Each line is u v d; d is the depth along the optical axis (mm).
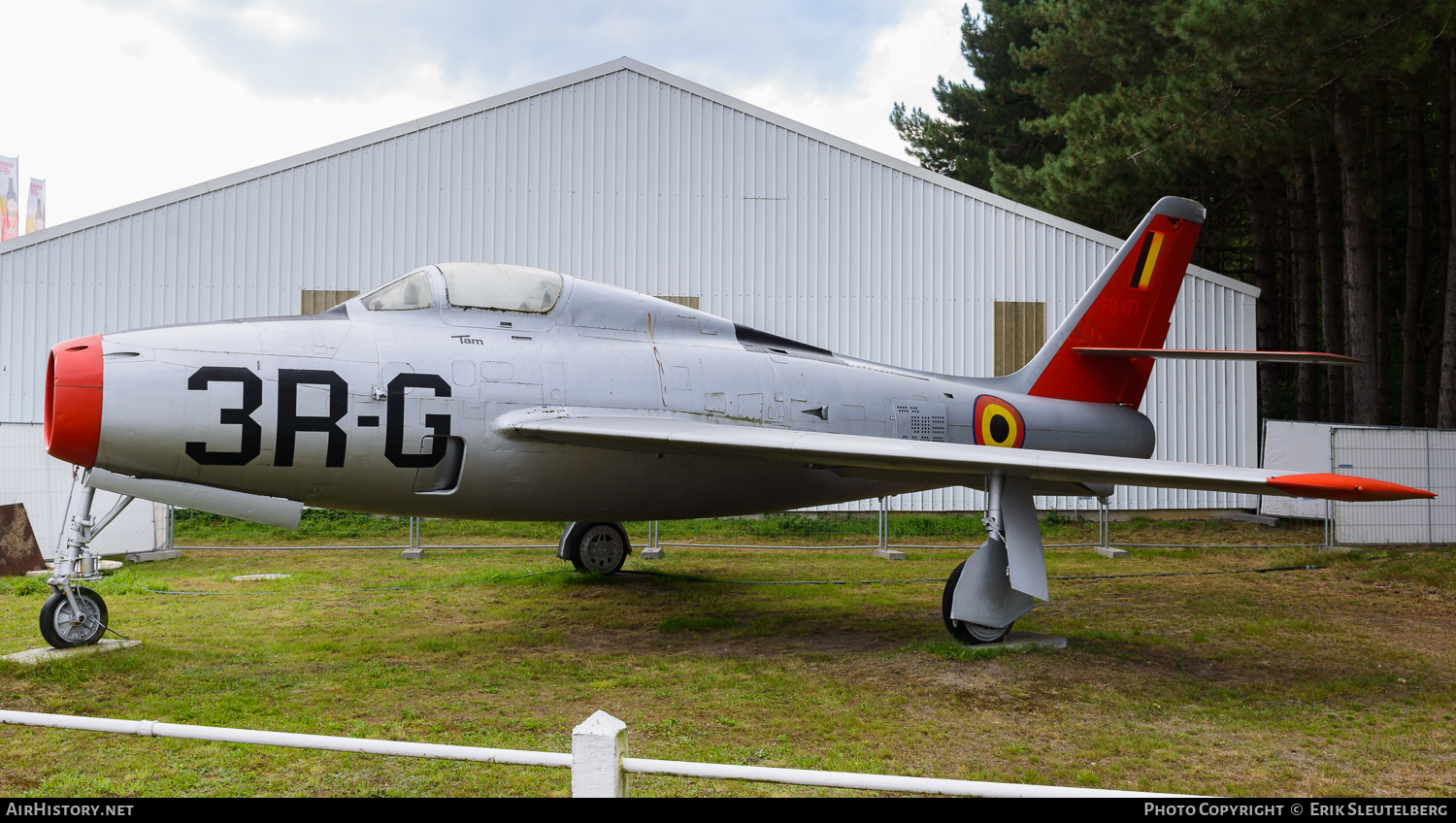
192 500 6617
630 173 16719
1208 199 27391
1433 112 25281
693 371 8344
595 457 7688
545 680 6199
